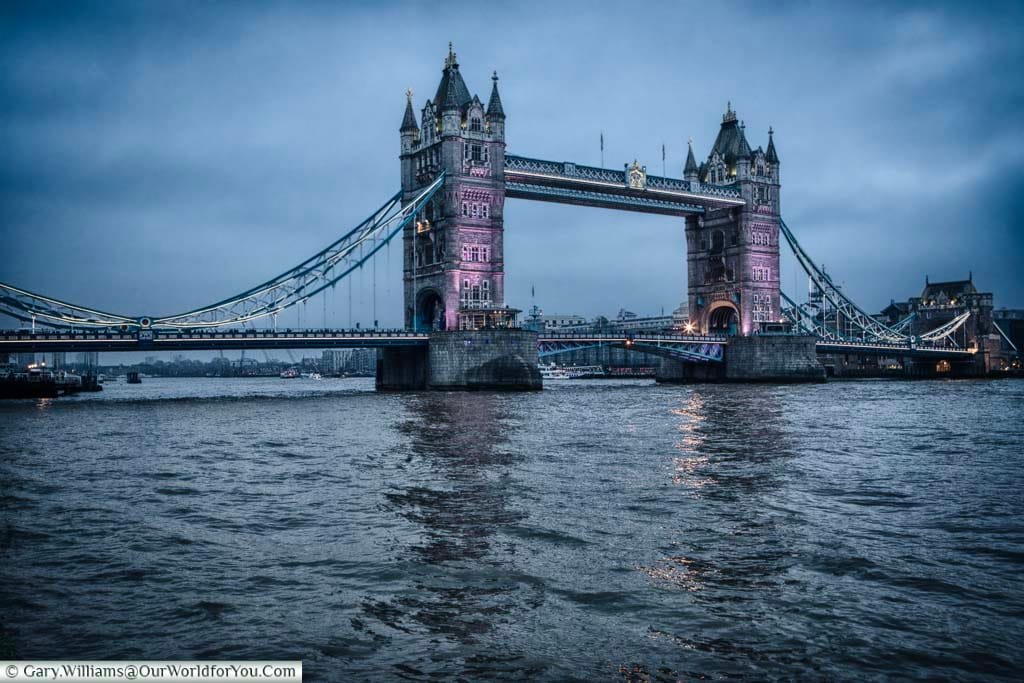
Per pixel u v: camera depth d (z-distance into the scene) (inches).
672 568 782.5
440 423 2354.8
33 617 660.7
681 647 593.6
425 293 5113.2
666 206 5940.0
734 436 1955.0
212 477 1362.0
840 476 1328.7
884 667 559.2
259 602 693.9
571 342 5270.7
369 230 4845.0
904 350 7209.6
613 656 578.6
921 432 2063.2
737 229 6373.0
